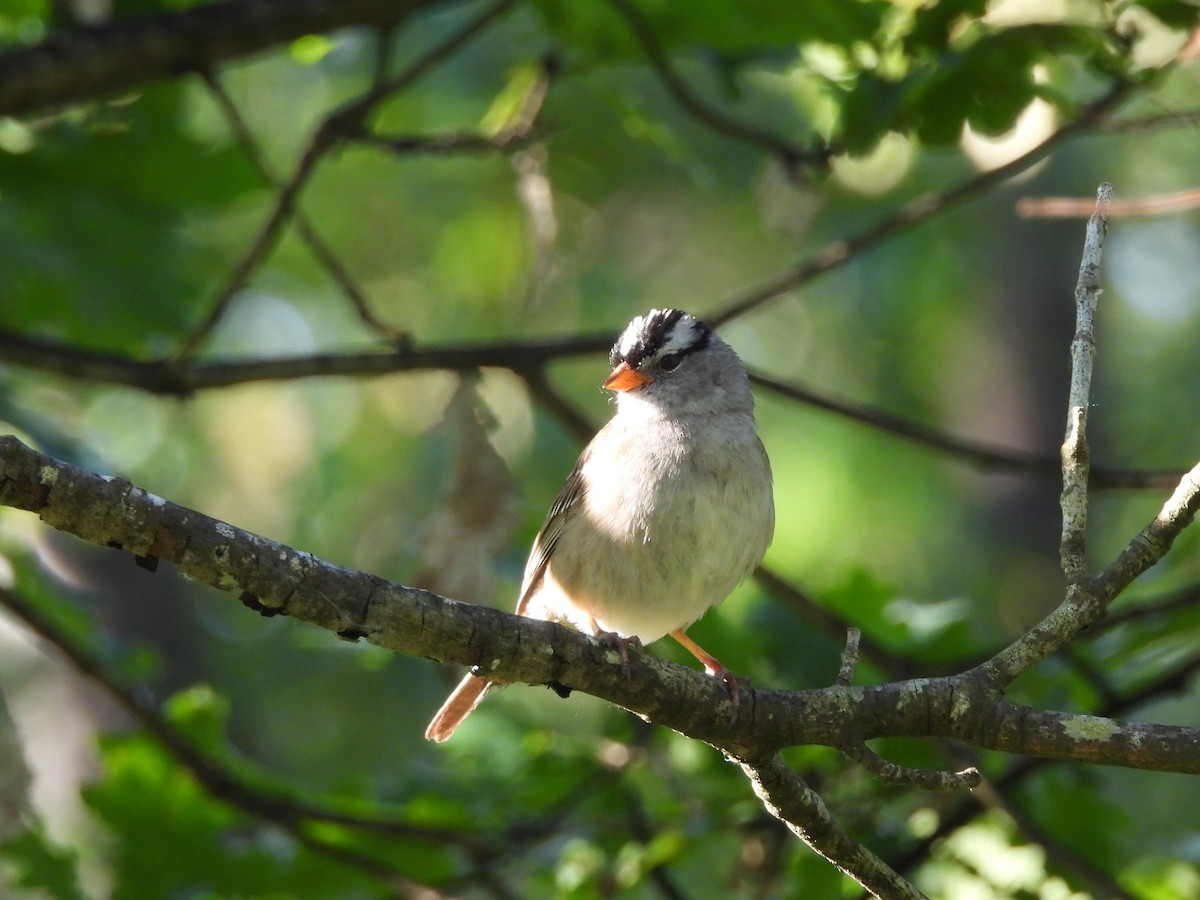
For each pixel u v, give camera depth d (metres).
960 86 9.37
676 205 19.67
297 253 19.14
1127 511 20.31
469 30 10.30
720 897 12.54
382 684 18.91
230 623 19.81
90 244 12.04
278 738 18.92
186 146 12.12
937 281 20.34
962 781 6.59
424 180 19.22
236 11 9.91
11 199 11.84
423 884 10.48
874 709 6.71
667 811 10.52
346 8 10.05
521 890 12.62
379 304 20.14
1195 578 12.57
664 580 9.25
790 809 6.83
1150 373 21.05
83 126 11.77
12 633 17.97
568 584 9.62
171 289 12.30
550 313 20.08
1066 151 20.44
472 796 11.19
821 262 10.91
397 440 20.38
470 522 10.38
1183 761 6.54
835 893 10.30
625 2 9.94
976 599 19.78
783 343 20.83
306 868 10.87
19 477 5.79
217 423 20.03
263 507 20.41
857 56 10.45
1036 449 20.58
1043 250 20.83
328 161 18.38
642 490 9.22
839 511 20.11
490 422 10.58
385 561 19.47
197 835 10.83
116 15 11.47
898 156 15.67
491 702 11.90
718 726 6.68
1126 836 11.82
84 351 10.27
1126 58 9.30
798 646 11.43
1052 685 10.72
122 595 18.61
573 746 10.85
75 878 10.20
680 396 9.58
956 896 10.80
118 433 19.78
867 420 11.20
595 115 16.41
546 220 11.12
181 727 10.97
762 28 10.62
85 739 17.30
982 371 21.02
